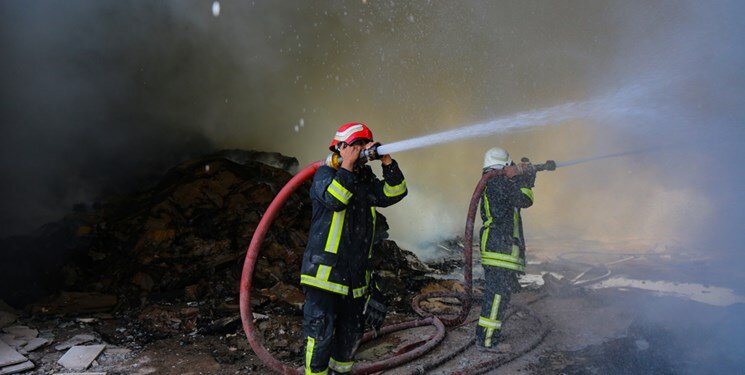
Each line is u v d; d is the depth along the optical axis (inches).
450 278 230.2
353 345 117.6
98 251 208.8
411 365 140.1
